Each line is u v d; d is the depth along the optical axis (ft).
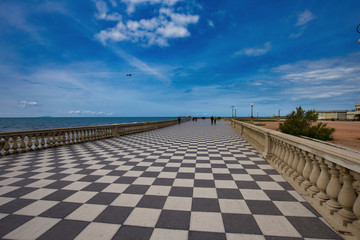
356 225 6.31
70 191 10.58
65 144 27.94
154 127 64.23
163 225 7.23
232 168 15.24
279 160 14.92
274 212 8.18
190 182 12.00
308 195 9.51
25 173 13.98
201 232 6.78
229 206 8.76
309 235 6.56
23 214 8.07
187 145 27.96
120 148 25.39
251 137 28.66
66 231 6.86
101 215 7.99
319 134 33.96
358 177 6.13
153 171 14.47
